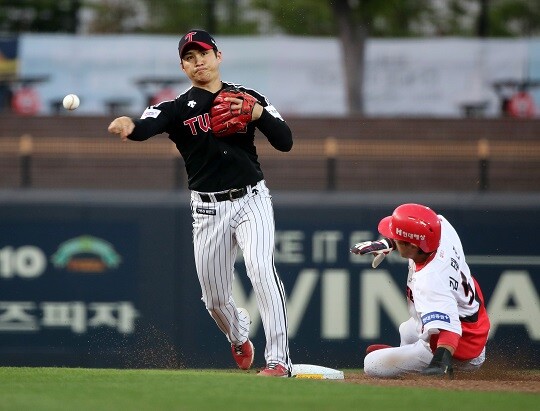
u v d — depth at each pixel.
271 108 23.31
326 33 64.69
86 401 17.53
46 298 48.38
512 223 47.94
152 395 18.38
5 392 18.89
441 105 60.44
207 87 23.20
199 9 61.50
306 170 52.94
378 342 46.88
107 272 48.25
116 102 59.84
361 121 57.25
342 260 47.47
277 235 47.66
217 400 17.75
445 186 53.44
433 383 21.47
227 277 24.11
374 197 48.47
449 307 22.97
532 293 47.59
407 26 64.06
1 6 61.03
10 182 54.66
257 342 46.06
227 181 23.06
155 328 47.88
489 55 60.31
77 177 53.53
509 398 18.59
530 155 53.66
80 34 61.28
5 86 59.97
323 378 24.78
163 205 48.22
